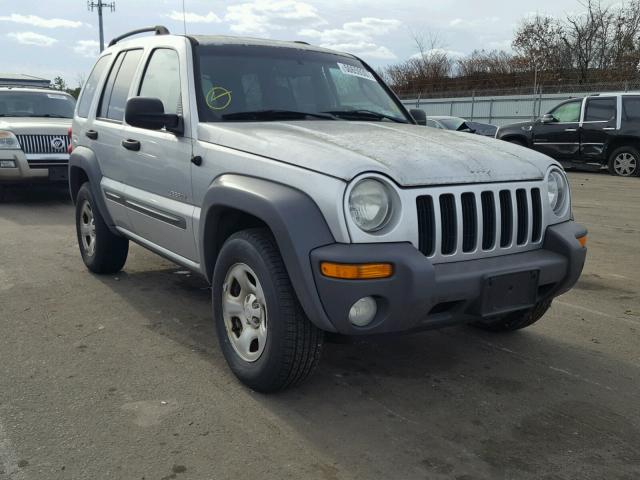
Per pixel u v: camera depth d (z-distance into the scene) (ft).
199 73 13.43
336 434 10.05
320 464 9.20
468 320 10.84
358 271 9.41
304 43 16.24
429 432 10.20
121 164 15.83
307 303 9.85
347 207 9.54
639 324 15.55
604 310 16.62
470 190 10.54
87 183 18.38
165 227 13.97
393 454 9.52
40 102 36.55
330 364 12.84
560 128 51.70
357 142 11.01
